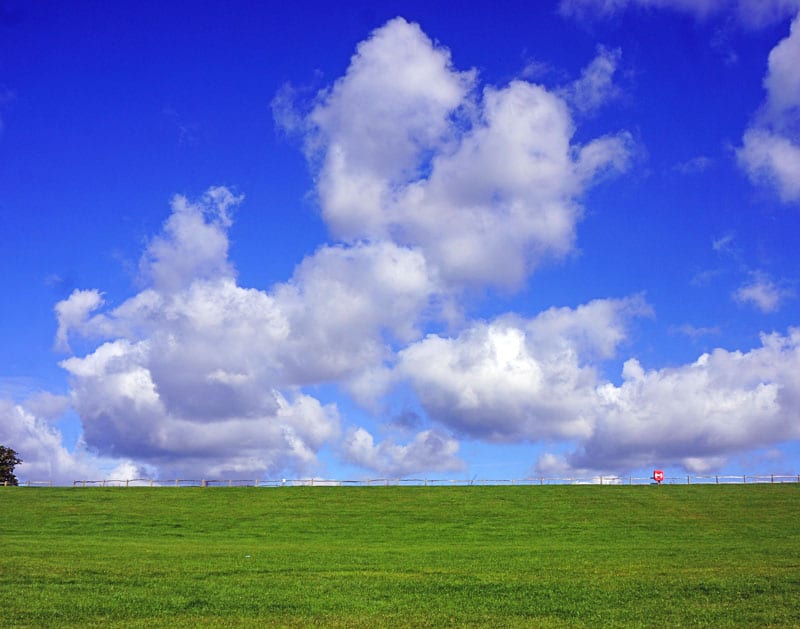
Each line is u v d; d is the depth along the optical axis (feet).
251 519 257.96
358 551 182.29
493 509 277.64
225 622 99.60
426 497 305.32
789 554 172.65
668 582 128.57
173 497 304.30
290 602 112.68
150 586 123.95
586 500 295.07
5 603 108.99
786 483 331.98
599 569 146.20
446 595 118.52
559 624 99.04
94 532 229.45
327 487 331.98
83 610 105.60
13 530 230.48
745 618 101.71
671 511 269.85
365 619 101.96
